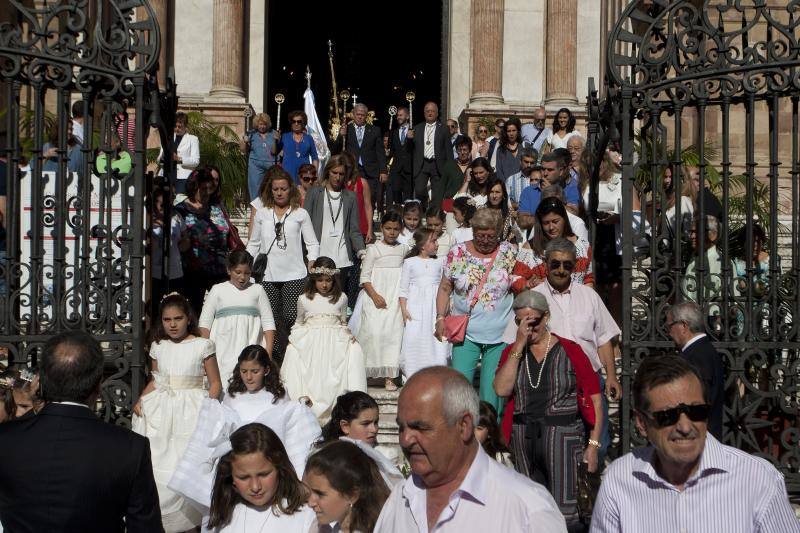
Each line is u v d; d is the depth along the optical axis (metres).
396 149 20.23
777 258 10.25
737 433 10.01
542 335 8.38
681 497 4.87
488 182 14.37
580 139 16.14
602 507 5.07
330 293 11.69
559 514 4.56
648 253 11.35
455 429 4.50
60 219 9.93
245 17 25.53
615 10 22.09
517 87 26.14
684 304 9.16
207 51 25.33
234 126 24.34
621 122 10.23
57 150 9.98
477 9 25.12
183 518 9.31
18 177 10.00
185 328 9.65
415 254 12.60
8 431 5.68
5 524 5.58
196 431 8.70
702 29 10.05
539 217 10.23
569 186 13.74
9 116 9.94
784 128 19.95
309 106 23.09
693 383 4.81
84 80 9.99
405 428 4.51
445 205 16.41
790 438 9.92
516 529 4.50
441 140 19.62
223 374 11.41
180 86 25.25
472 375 10.42
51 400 5.76
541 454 8.25
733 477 4.82
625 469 5.05
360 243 14.28
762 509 4.79
